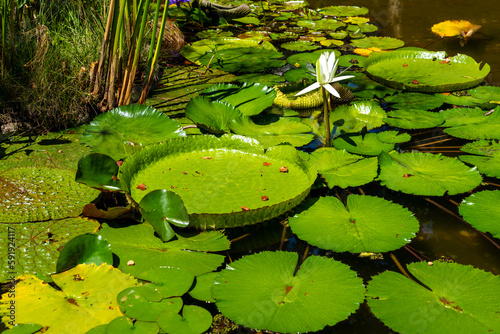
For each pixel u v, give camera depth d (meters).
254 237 2.21
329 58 2.65
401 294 1.77
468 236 2.19
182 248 2.04
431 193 2.36
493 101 3.37
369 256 2.07
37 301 1.71
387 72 3.83
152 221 2.10
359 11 5.54
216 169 2.54
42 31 3.18
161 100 3.48
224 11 5.15
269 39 4.82
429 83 3.57
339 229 2.14
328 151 2.77
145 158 2.55
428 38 4.67
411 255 2.07
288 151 2.65
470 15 5.27
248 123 3.04
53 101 3.01
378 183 2.60
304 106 3.40
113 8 2.89
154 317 1.64
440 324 1.62
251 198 2.28
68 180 2.50
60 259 1.87
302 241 2.17
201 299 1.75
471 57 4.03
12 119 2.98
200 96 3.18
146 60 3.83
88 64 3.33
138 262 1.94
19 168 2.56
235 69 3.99
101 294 1.75
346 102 3.48
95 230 2.15
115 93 3.27
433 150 2.88
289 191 2.34
